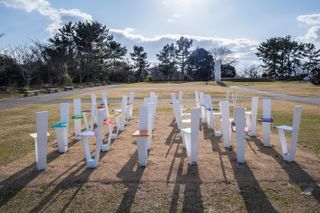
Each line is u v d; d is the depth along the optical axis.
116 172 4.82
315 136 7.30
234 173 4.71
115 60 64.31
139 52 69.38
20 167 5.18
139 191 4.07
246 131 7.71
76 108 7.31
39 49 46.31
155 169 4.95
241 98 19.25
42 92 27.25
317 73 38.28
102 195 3.98
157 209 3.58
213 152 5.98
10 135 8.08
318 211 3.51
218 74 49.00
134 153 5.95
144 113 5.30
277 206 3.62
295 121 5.15
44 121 4.92
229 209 3.56
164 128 8.68
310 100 17.41
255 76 68.81
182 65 72.69
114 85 46.69
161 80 65.88
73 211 3.59
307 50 64.69
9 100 20.31
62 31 48.62
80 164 5.28
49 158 5.68
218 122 9.44
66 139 6.28
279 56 65.00
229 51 69.94
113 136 7.31
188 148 5.44
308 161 5.30
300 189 4.10
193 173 4.73
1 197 3.98
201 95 9.73
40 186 4.30
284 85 36.78
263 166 5.04
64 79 39.59
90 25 49.94
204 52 70.19
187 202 3.74
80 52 50.06
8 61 35.44
